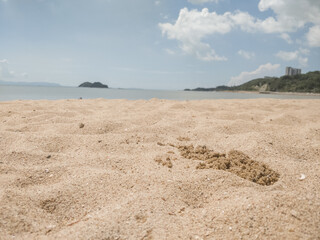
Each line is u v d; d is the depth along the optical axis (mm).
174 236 2139
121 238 2076
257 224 2146
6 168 3402
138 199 2662
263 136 5000
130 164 3850
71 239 2031
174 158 4074
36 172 3359
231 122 6812
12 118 7055
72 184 3006
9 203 2465
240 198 2639
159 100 14922
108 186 3021
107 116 7910
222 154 4270
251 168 3684
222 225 2221
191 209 2617
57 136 4973
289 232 2023
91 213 2521
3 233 2080
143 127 6113
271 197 2426
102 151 4445
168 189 2943
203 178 3201
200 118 7789
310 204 2277
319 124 6586
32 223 2273
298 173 3488
